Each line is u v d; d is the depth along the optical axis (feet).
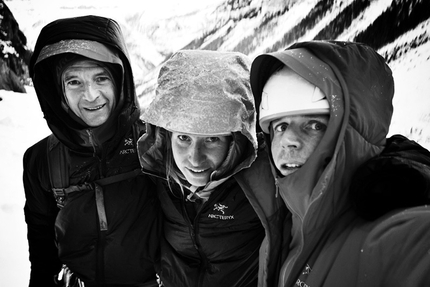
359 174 2.53
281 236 3.60
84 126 5.03
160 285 5.48
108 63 4.95
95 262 5.30
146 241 5.18
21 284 9.72
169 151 4.54
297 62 2.74
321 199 2.71
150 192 5.14
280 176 3.17
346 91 2.65
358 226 2.62
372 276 2.38
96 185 5.03
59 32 4.85
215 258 4.64
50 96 5.05
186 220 4.58
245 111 4.04
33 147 5.51
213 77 4.00
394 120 10.74
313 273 2.83
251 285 4.68
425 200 2.31
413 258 2.19
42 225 5.82
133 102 5.29
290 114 2.85
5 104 21.26
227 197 4.38
